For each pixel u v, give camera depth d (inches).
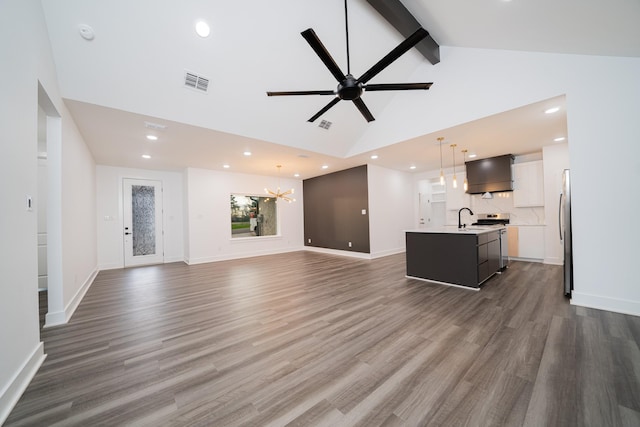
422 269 164.1
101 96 111.4
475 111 139.3
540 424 49.9
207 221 258.2
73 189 127.0
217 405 56.9
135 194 243.1
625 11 73.7
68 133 118.0
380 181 269.1
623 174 101.7
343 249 283.0
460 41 134.9
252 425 51.0
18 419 53.7
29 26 74.4
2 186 58.8
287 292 143.6
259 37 113.4
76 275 129.9
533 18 93.7
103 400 59.0
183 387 63.3
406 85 91.8
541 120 141.0
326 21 115.6
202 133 152.2
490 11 97.7
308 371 69.1
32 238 73.4
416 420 51.5
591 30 89.4
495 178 227.8
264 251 298.7
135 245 241.3
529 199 216.4
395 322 99.9
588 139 108.1
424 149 200.4
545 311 107.1
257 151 195.3
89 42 96.1
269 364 72.9
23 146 69.3
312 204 324.2
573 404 55.0
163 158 210.5
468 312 108.3
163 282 172.1
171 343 86.4
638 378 63.1
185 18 99.3
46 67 88.2
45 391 62.5
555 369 67.4
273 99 144.8
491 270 162.9
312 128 177.2
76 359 76.9
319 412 54.2
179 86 120.6
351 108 173.3
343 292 141.3
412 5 112.7
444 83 150.5
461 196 260.8
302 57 127.6
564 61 112.6
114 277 190.1
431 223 302.8
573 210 112.5
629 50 94.7
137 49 102.7
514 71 125.9
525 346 79.4
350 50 131.4
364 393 59.9
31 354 69.7
